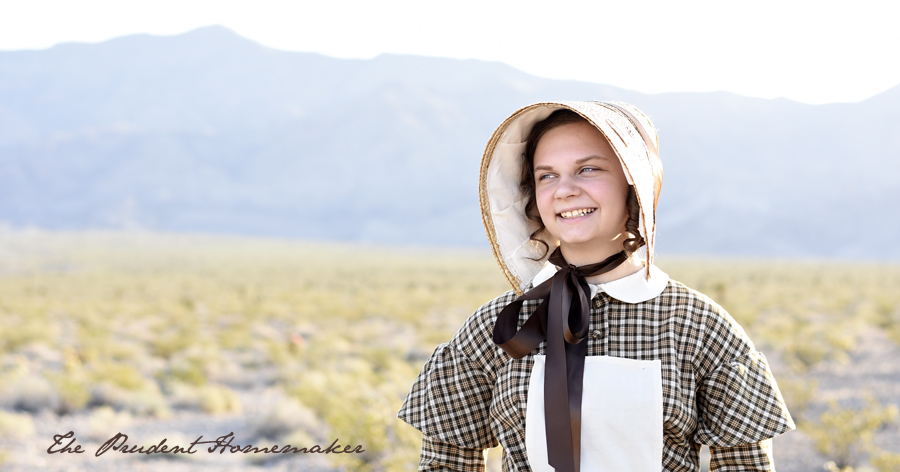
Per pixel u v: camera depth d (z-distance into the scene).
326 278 69.88
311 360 18.62
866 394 11.35
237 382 16.33
